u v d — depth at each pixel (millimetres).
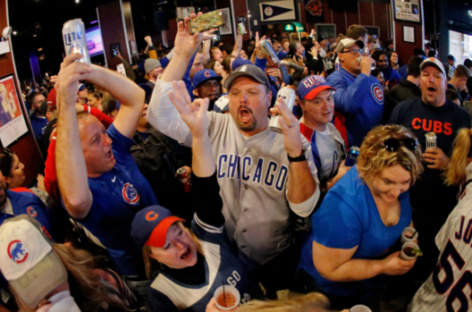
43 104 4789
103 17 9008
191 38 1771
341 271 1554
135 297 1542
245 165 1888
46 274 975
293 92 1742
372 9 11227
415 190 2322
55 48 15711
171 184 2332
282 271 2066
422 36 5988
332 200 1536
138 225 1500
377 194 1500
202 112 1536
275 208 1895
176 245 1480
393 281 1762
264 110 1843
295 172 1665
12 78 3922
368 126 2898
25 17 10938
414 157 1371
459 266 1288
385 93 3762
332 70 5582
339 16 11852
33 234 998
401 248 1573
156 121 1834
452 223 1380
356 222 1503
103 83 1753
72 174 1468
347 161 2049
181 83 1525
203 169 1602
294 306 805
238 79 1782
